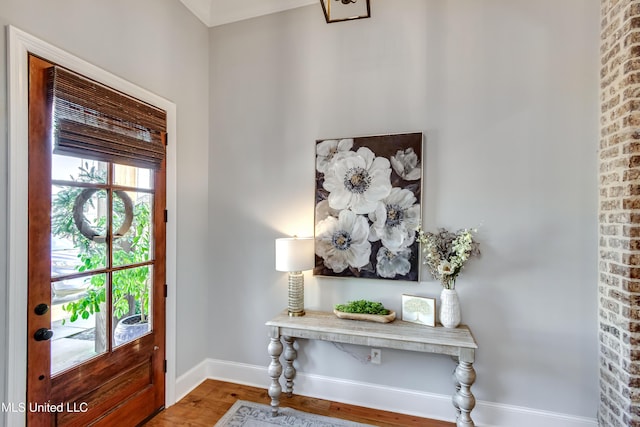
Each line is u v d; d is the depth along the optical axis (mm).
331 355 2459
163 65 2340
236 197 2756
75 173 1725
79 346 1742
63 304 1664
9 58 1438
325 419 2193
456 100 2230
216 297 2795
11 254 1440
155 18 2277
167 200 2367
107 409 1893
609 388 1830
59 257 1646
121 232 2002
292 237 2580
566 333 2021
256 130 2709
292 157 2607
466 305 2193
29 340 1505
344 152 2436
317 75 2551
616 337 1774
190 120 2617
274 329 2213
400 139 2305
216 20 2818
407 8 2342
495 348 2141
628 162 1692
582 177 2002
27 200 1501
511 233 2119
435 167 2262
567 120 2029
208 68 2844
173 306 2408
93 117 1780
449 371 2205
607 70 1887
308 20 2582
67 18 1685
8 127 1435
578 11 2018
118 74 1978
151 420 2182
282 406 2354
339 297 2467
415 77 2314
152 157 2219
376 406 2346
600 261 1941
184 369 2521
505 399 2119
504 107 2141
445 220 2238
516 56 2123
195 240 2668
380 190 2344
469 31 2213
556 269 2041
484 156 2172
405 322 2203
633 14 1675
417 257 2260
